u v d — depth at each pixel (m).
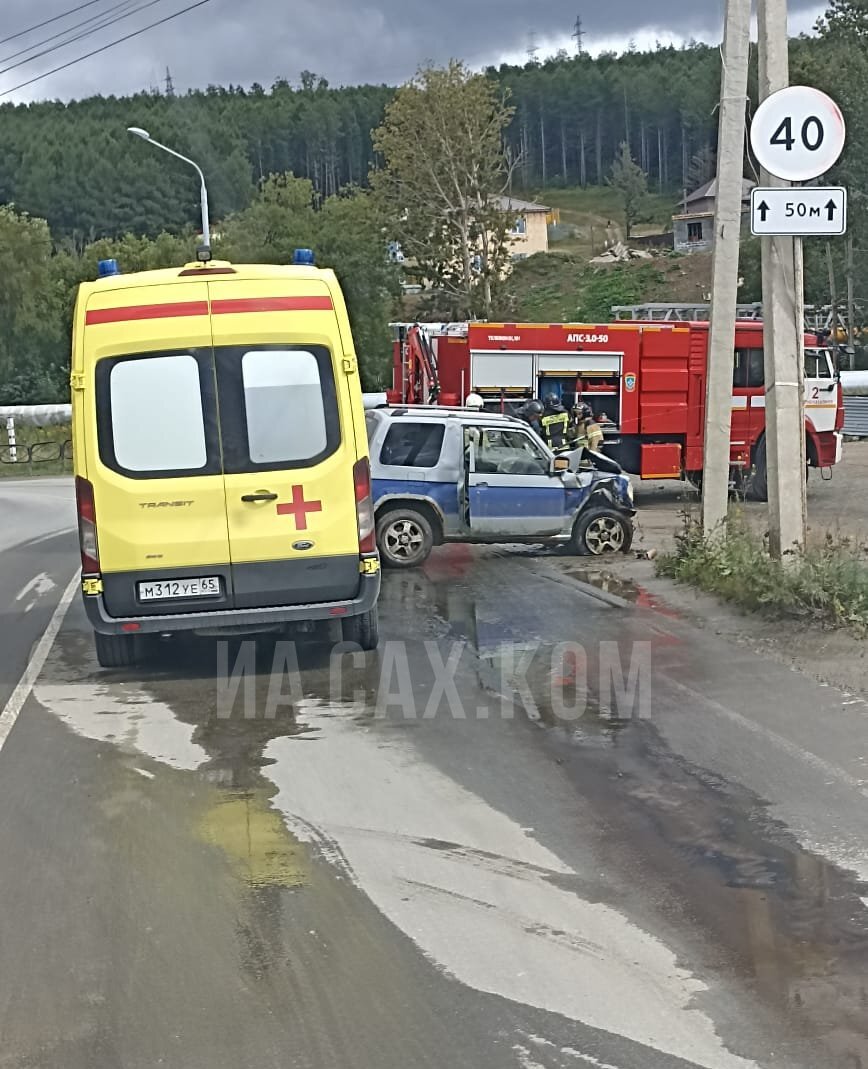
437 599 12.59
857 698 8.20
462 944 4.84
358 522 9.34
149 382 9.12
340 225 70.62
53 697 9.05
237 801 6.61
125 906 5.28
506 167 70.44
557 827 6.09
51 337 72.50
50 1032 4.26
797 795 6.44
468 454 15.15
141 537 9.11
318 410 9.27
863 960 4.63
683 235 105.38
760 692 8.46
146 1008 4.40
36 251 72.12
